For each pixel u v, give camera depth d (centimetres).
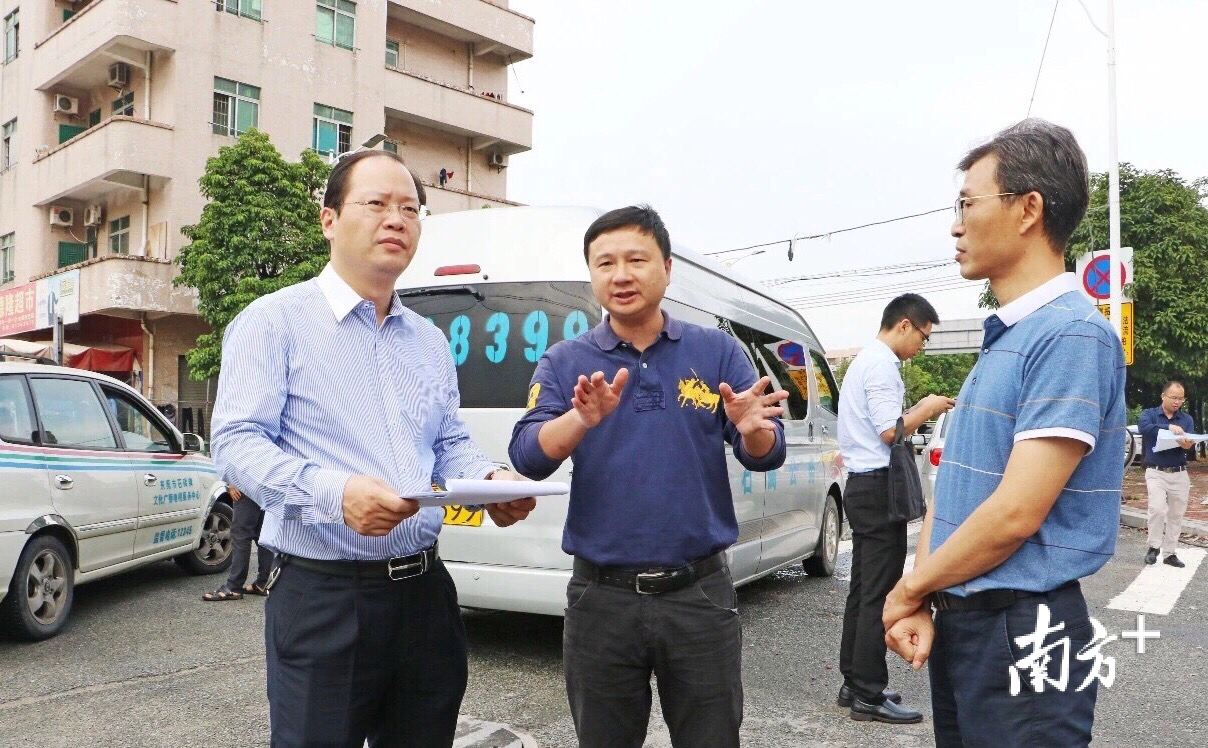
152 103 1855
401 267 211
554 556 440
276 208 1644
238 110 1900
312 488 183
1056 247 179
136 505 608
